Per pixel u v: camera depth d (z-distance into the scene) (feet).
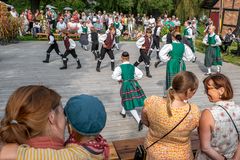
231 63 36.76
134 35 59.82
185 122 6.59
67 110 3.97
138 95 15.76
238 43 42.75
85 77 27.07
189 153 7.01
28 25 57.06
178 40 19.56
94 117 3.90
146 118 7.27
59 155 3.56
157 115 6.78
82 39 43.14
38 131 3.62
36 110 3.61
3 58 35.17
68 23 55.98
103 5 96.84
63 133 3.91
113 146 10.07
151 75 28.45
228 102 6.52
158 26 36.76
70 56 37.58
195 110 6.73
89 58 36.60
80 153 3.69
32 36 55.67
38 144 3.63
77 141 3.97
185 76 6.64
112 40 29.14
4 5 47.11
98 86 24.18
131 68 15.85
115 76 15.80
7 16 47.75
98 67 29.43
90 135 3.91
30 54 38.04
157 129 6.88
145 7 98.78
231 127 6.32
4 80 25.43
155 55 40.04
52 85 24.26
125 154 9.52
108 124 16.58
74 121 3.86
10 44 46.42
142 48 27.30
